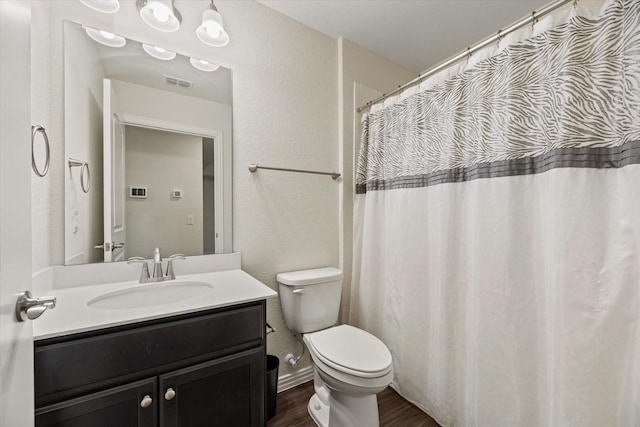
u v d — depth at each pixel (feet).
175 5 4.54
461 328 4.38
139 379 2.83
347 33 6.12
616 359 2.83
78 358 2.54
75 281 3.76
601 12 2.95
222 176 4.97
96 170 4.02
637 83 2.67
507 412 3.65
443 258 4.50
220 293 3.65
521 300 3.59
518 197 3.62
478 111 4.06
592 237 2.95
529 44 3.52
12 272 1.77
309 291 5.13
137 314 2.88
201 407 3.16
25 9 2.00
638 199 2.65
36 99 3.29
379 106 5.98
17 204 1.85
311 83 5.95
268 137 5.42
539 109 3.43
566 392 3.02
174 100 4.58
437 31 6.02
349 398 4.09
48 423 2.39
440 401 4.52
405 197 5.27
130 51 4.25
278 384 5.44
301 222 5.84
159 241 4.49
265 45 5.36
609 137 2.90
